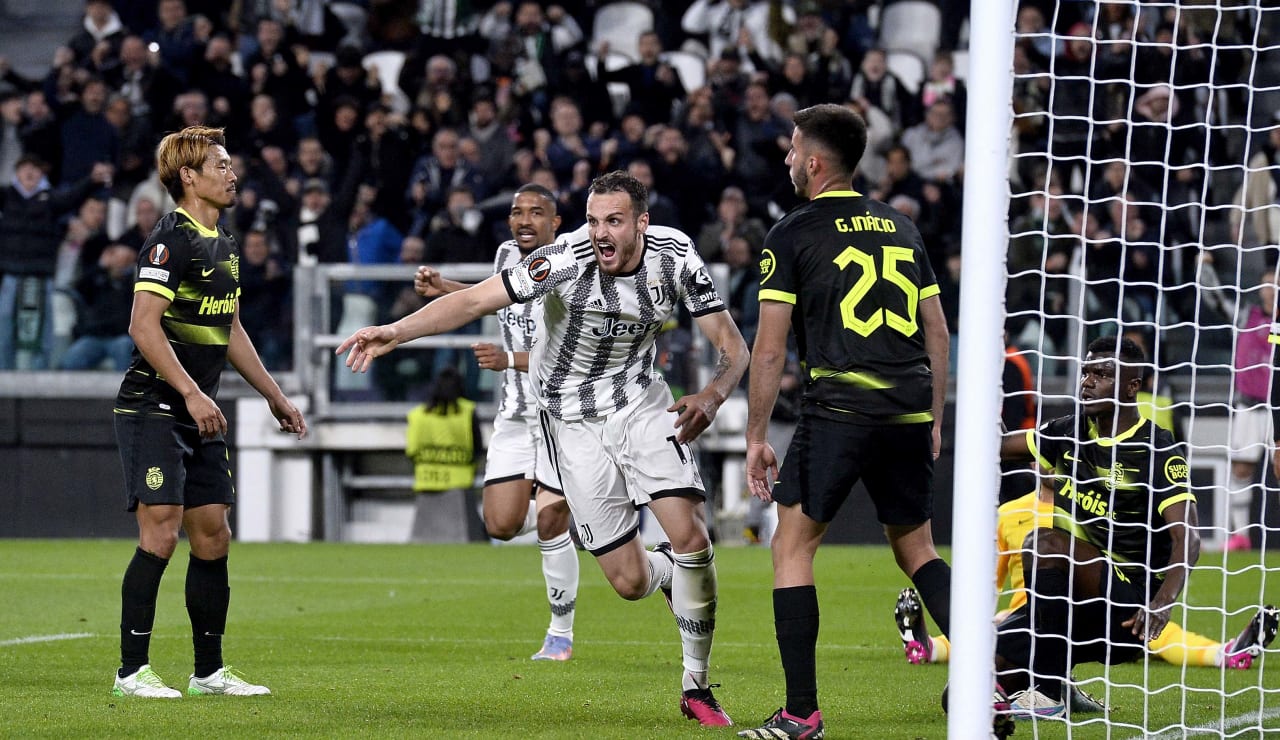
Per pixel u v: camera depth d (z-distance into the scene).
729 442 49.22
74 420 51.06
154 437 17.36
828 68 57.22
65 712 16.33
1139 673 21.16
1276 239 49.97
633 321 16.78
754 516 48.19
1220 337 47.34
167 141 17.58
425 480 48.97
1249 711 17.55
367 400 50.94
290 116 57.72
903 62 61.66
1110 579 15.44
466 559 42.72
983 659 12.98
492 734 15.06
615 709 17.17
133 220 55.38
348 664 21.77
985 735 12.95
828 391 14.55
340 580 36.66
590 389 17.20
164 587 33.22
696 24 64.50
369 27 65.12
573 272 16.36
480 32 63.12
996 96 13.27
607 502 17.61
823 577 36.81
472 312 16.08
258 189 53.03
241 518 51.44
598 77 58.44
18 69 67.75
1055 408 46.75
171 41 59.19
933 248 50.59
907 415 14.55
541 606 30.88
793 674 14.73
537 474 22.48
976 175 13.25
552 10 61.44
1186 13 54.03
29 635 25.09
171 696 17.62
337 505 51.94
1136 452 17.11
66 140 56.81
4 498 51.41
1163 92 51.72
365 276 50.56
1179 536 16.53
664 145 53.59
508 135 55.47
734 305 49.59
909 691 19.08
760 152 53.88
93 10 63.00
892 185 51.81
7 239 51.31
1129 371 17.00
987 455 13.09
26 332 51.41
